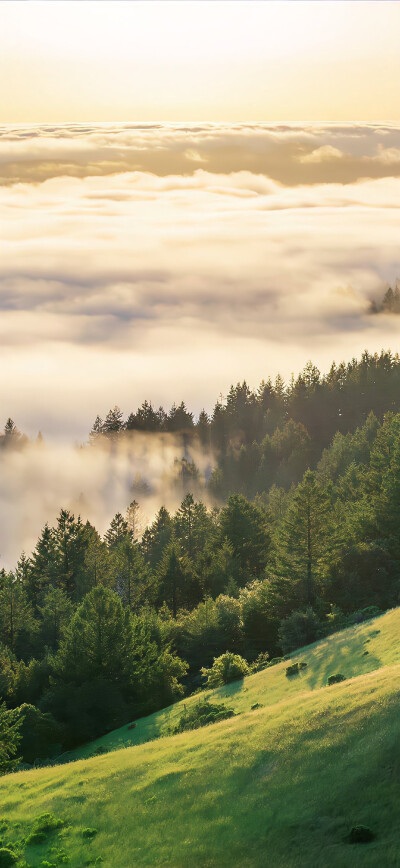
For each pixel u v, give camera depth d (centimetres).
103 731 6775
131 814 3156
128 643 7419
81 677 7212
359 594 8481
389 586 8538
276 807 2819
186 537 14312
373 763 2831
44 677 8094
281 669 6197
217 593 11406
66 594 11294
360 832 2477
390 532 9588
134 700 7169
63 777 3894
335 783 2817
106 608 7419
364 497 11131
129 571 11444
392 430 13850
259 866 2503
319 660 5972
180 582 11756
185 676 8369
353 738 3098
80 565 12350
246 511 12712
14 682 8088
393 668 4025
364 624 6644
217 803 3016
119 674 7250
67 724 6825
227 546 11962
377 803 2620
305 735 3328
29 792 3766
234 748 3512
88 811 3303
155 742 4284
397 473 9956
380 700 3356
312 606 8588
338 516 10500
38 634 10006
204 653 8719
